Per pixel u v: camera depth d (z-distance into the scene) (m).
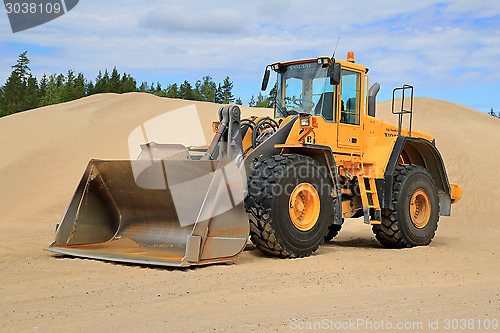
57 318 5.03
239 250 7.75
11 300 5.65
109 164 8.58
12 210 18.06
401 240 10.24
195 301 5.72
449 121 29.89
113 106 32.72
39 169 22.45
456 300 5.97
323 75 9.47
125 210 9.05
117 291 6.09
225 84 89.44
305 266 7.76
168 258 7.55
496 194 19.30
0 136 28.58
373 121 10.17
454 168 22.08
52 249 8.41
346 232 13.95
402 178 10.22
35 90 78.88
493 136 27.70
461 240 12.14
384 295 6.16
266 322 5.00
